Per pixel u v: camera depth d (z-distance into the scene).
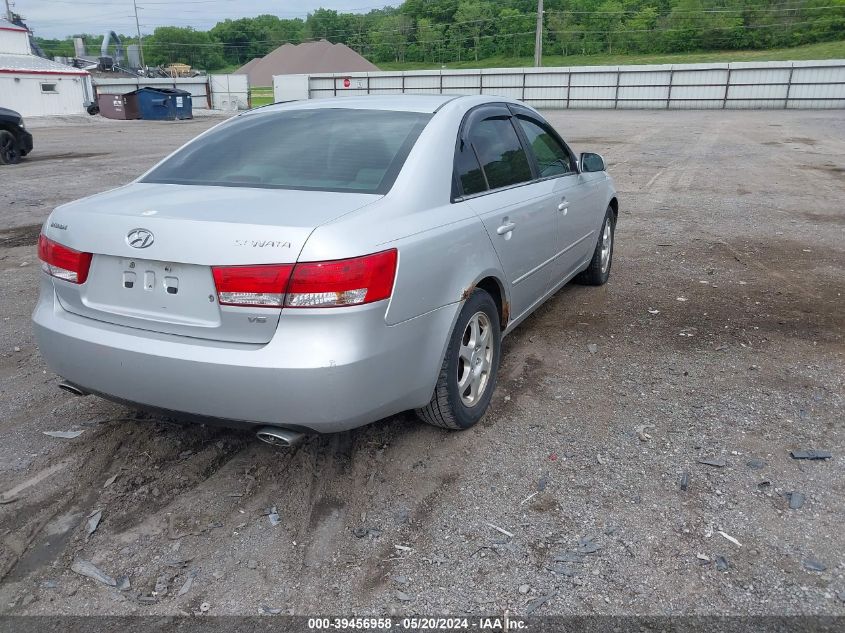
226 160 3.54
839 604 2.46
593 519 2.95
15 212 10.21
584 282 6.36
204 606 2.50
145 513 3.02
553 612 2.45
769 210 10.25
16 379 4.40
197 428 3.73
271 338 2.66
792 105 39.44
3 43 39.25
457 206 3.41
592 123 30.06
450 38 114.12
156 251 2.74
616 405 3.98
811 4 90.06
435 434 3.65
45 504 3.08
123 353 2.83
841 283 6.45
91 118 37.78
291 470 3.33
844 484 3.18
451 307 3.21
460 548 2.78
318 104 4.03
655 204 10.88
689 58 91.62
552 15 103.19
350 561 2.72
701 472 3.28
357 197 3.03
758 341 4.97
